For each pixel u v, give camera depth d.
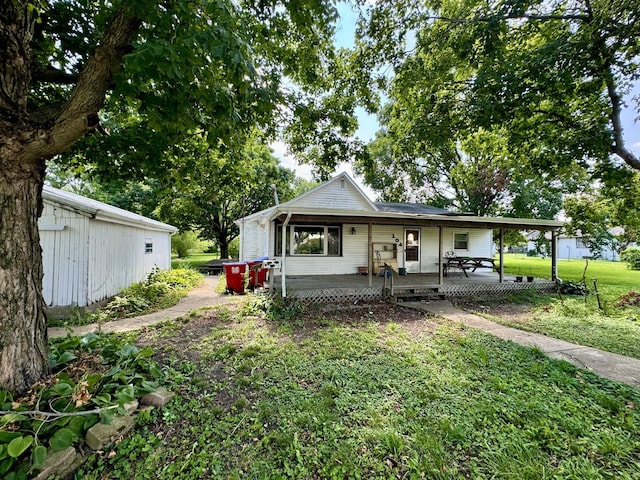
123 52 2.46
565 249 30.38
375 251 10.73
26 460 1.76
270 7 3.58
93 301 5.98
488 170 15.63
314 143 5.05
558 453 2.08
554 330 5.19
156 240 11.25
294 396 2.81
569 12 5.77
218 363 3.57
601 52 5.01
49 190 6.09
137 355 2.99
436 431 2.30
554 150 6.97
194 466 1.93
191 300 7.64
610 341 4.57
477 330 5.09
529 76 5.46
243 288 8.77
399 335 4.76
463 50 5.96
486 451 2.10
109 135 3.88
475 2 5.88
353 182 10.98
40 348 2.48
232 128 3.30
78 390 2.13
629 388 2.97
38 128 2.28
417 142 7.49
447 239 12.03
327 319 5.84
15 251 2.31
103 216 6.24
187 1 2.20
